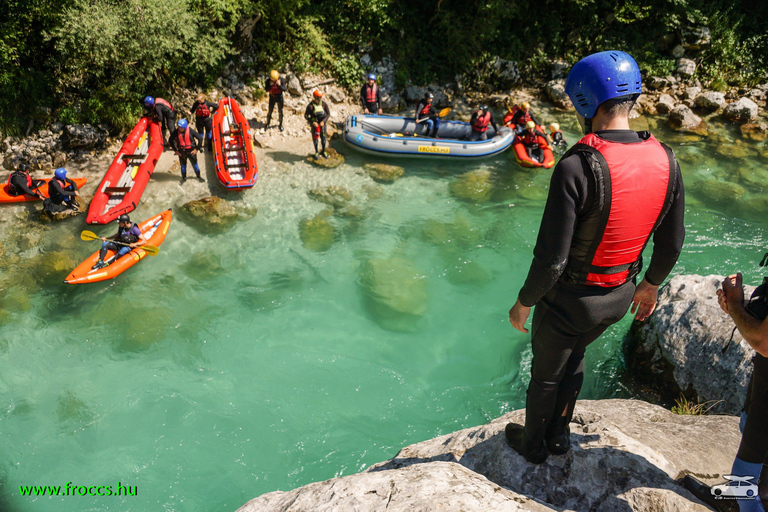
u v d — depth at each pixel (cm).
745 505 234
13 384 741
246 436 673
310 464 636
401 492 250
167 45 1127
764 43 1762
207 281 924
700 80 1723
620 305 211
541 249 192
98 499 599
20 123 1170
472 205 1155
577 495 255
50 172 1159
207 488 611
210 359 786
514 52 1648
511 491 251
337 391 736
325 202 1130
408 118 1397
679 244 204
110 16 1065
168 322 843
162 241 984
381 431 678
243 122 1258
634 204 183
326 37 1496
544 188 1233
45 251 966
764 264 210
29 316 845
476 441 318
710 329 630
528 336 827
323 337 823
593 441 283
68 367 768
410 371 769
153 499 600
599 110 190
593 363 732
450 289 924
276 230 1045
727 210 1139
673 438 307
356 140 1289
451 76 1609
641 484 254
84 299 877
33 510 588
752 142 1458
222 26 1327
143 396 727
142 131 1212
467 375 762
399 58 1536
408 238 1043
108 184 1089
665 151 187
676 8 1706
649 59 1712
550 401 243
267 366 774
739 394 579
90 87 1225
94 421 693
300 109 1412
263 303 884
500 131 1384
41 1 1159
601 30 1723
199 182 1156
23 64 1194
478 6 1548
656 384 666
